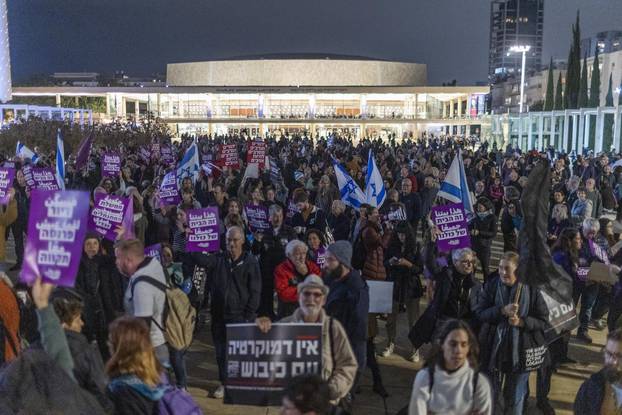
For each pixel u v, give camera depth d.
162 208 10.05
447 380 3.88
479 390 3.86
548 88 58.25
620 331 4.04
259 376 4.07
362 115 71.88
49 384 3.43
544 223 5.14
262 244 8.26
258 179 13.53
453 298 6.34
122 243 5.46
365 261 7.60
